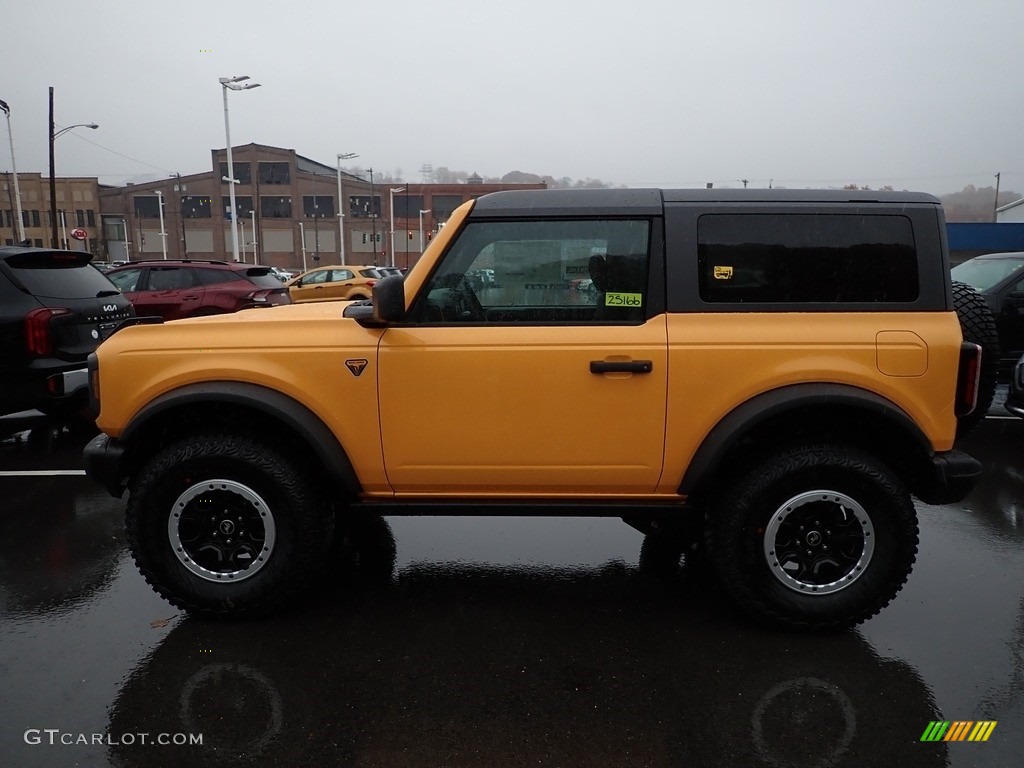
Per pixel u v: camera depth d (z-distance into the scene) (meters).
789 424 3.13
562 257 3.03
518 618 3.30
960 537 4.23
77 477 5.42
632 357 2.96
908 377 2.93
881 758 2.38
